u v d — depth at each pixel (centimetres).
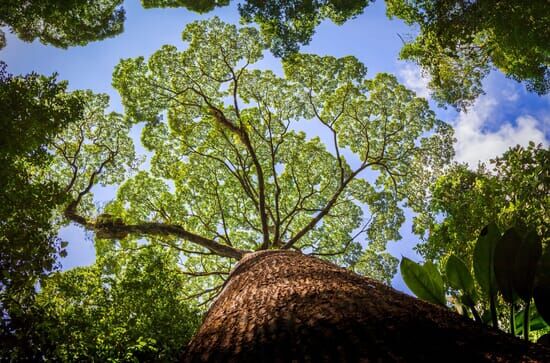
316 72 1334
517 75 1171
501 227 582
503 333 208
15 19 843
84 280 630
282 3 1019
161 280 696
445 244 663
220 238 1413
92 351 543
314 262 461
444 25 952
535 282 239
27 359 511
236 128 1242
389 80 1352
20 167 577
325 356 190
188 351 262
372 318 224
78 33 1104
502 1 888
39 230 583
